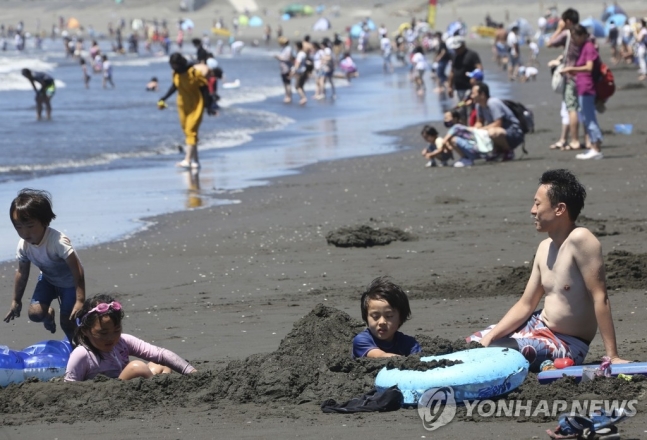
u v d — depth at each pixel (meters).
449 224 17.52
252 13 185.00
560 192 8.55
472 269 13.82
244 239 16.86
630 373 8.12
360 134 35.50
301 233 17.20
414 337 9.27
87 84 66.00
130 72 86.38
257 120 41.91
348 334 9.27
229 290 13.21
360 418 7.55
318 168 26.30
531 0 154.38
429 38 101.25
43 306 9.98
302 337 9.12
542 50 95.62
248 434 7.27
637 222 16.70
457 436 7.00
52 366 9.23
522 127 25.69
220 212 19.78
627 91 47.56
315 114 45.00
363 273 13.91
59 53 130.88
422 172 24.59
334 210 19.55
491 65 80.12
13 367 9.06
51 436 7.45
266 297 12.70
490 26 123.56
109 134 35.88
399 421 7.43
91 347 9.03
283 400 8.17
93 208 20.61
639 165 23.42
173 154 30.56
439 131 35.28
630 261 12.91
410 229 17.16
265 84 68.25
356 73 69.19
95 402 8.31
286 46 51.62
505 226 17.09
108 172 26.48
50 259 9.77
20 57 114.94
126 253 16.03
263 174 25.50
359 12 170.88
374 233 16.27
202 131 37.31
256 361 8.77
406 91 59.25
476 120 26.47
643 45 55.31
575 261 8.54
